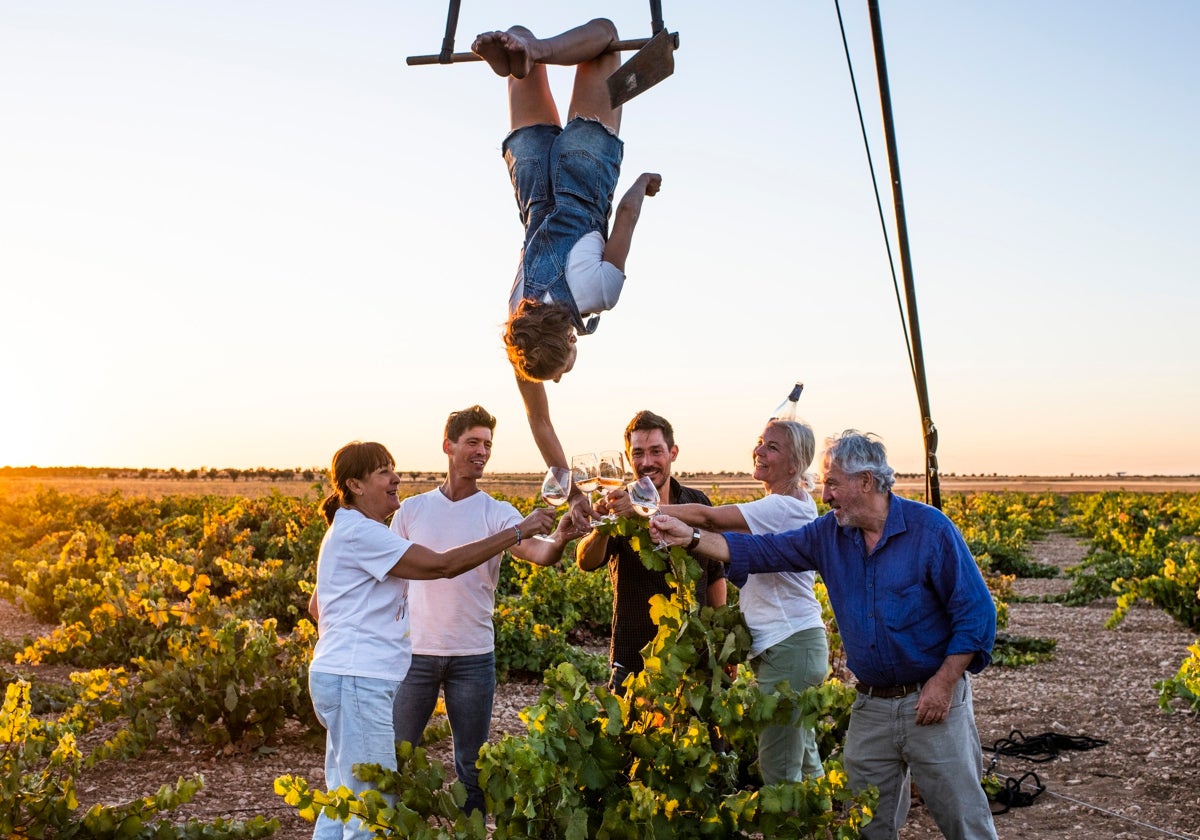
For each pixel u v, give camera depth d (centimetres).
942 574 378
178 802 443
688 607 394
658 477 494
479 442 472
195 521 1914
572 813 342
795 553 405
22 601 1268
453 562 397
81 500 2483
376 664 394
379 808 341
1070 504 5462
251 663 665
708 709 375
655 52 326
